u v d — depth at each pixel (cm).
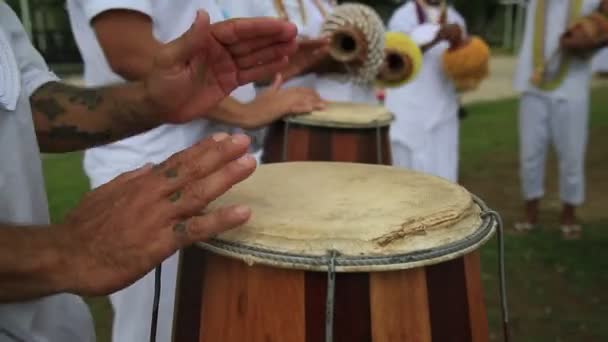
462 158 543
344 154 197
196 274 100
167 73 103
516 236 361
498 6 1953
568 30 332
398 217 96
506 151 568
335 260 87
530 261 325
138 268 79
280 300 91
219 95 110
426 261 89
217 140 82
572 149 350
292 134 200
